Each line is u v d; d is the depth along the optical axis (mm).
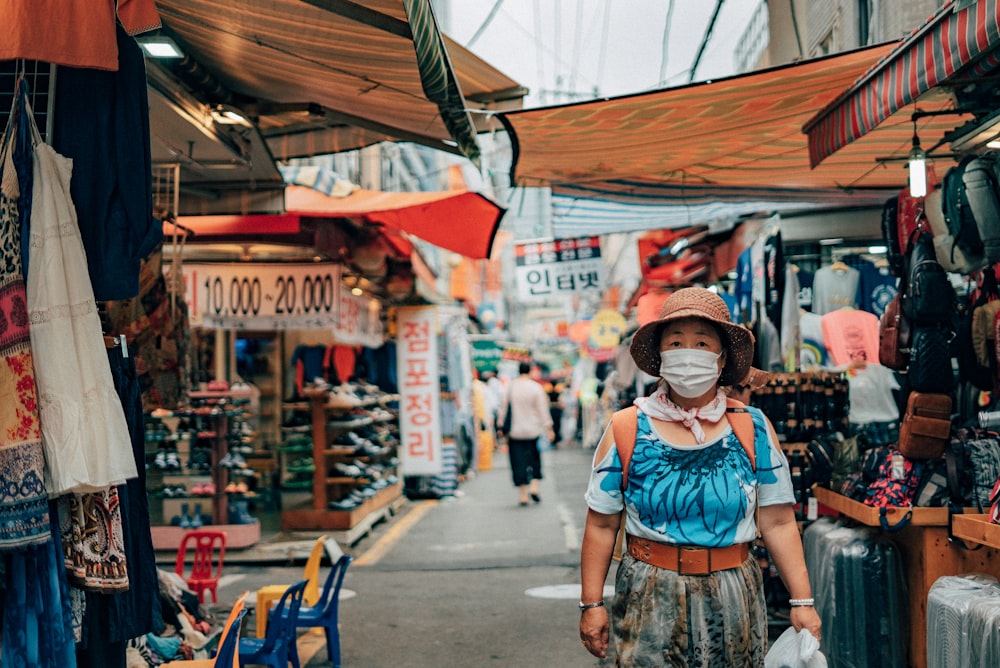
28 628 3115
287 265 9406
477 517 13789
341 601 8180
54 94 3426
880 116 4363
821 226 9703
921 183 4762
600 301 34938
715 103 5855
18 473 2953
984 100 4621
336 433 11797
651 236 14828
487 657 6320
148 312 5938
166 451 10070
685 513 3137
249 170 7020
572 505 14867
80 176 3428
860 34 9008
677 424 3229
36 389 3062
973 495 4742
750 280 8422
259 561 10031
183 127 5633
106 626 3715
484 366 25734
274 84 5762
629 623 3174
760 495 3254
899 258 5660
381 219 8688
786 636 3189
